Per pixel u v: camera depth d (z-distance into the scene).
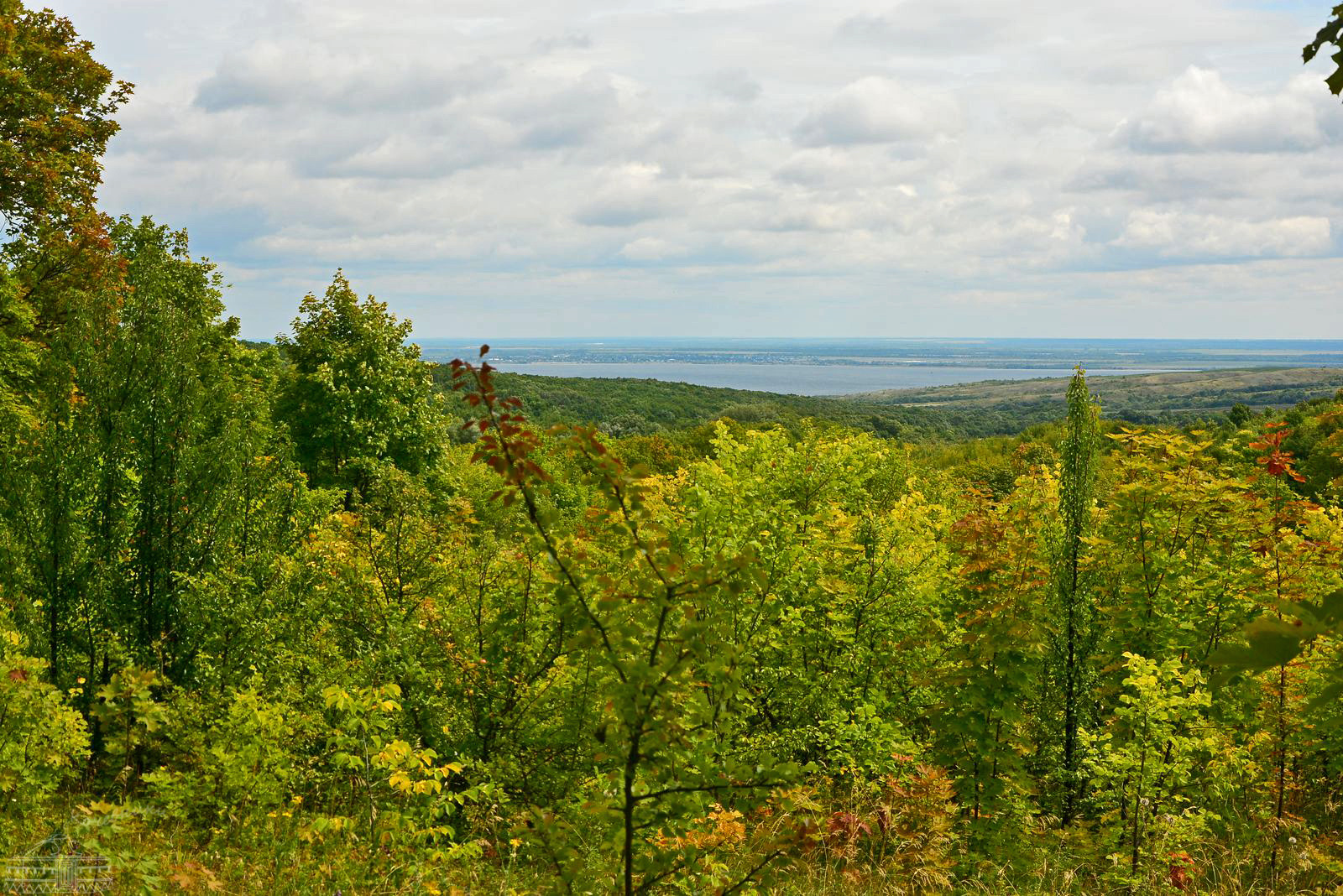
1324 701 1.84
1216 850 8.09
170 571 8.80
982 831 8.88
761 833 4.76
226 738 6.38
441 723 8.53
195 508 8.95
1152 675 8.26
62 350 9.21
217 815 6.06
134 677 4.20
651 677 3.41
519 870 6.38
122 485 8.77
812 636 11.45
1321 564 9.41
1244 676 9.45
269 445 10.94
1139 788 8.02
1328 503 10.70
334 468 24.50
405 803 6.89
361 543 9.62
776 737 10.08
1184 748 8.00
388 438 24.70
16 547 8.34
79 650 8.47
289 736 6.77
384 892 5.34
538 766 8.91
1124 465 11.20
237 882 5.29
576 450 3.56
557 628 9.05
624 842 3.74
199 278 24.34
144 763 7.50
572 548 3.66
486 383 3.48
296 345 25.97
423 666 8.99
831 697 10.80
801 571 11.10
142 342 8.97
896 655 11.44
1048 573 10.12
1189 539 10.97
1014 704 9.52
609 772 3.96
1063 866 8.18
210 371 10.24
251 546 9.70
